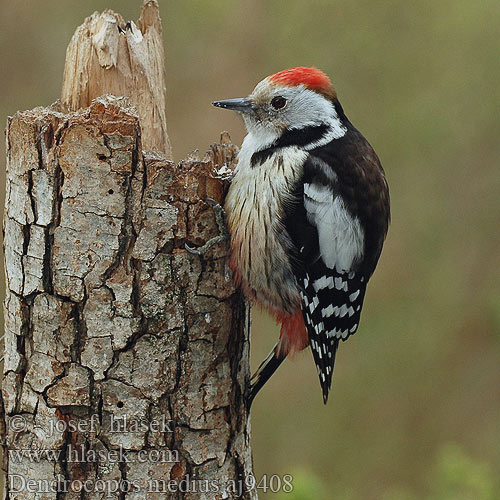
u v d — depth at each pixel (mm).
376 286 17703
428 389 17250
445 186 17734
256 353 16219
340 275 9703
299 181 9219
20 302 8008
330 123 9695
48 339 7910
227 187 8867
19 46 16578
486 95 17375
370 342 17453
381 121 17359
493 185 17672
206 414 8211
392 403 17172
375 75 17375
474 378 17297
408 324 17531
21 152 7785
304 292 9469
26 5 16641
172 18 17234
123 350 7891
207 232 8156
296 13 17312
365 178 9586
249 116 9719
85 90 9000
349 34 17297
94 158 7648
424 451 16766
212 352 8227
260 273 9188
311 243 9359
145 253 7844
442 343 17484
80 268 7781
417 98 17359
